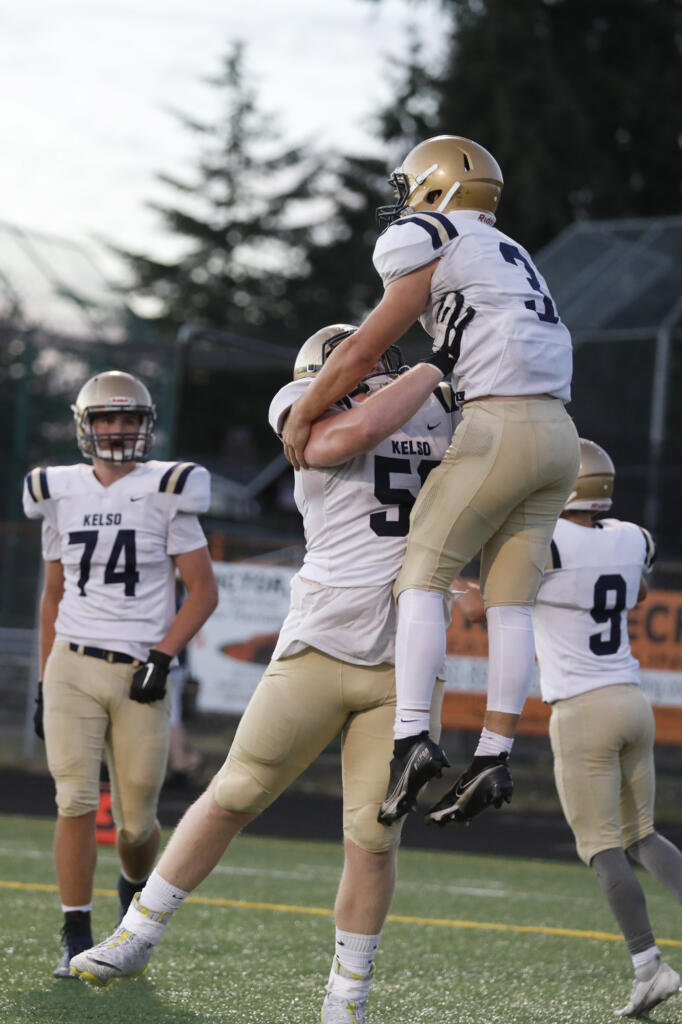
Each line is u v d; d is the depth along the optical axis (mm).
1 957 15070
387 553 11070
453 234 10922
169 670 14633
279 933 17312
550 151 92625
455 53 94875
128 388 14984
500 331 10742
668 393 53781
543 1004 14109
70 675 14617
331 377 10750
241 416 128500
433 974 15375
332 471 11102
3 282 69750
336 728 11188
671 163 97000
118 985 14062
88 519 14867
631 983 15234
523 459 10625
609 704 14797
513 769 36312
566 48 95312
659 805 34562
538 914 19828
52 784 35156
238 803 11188
